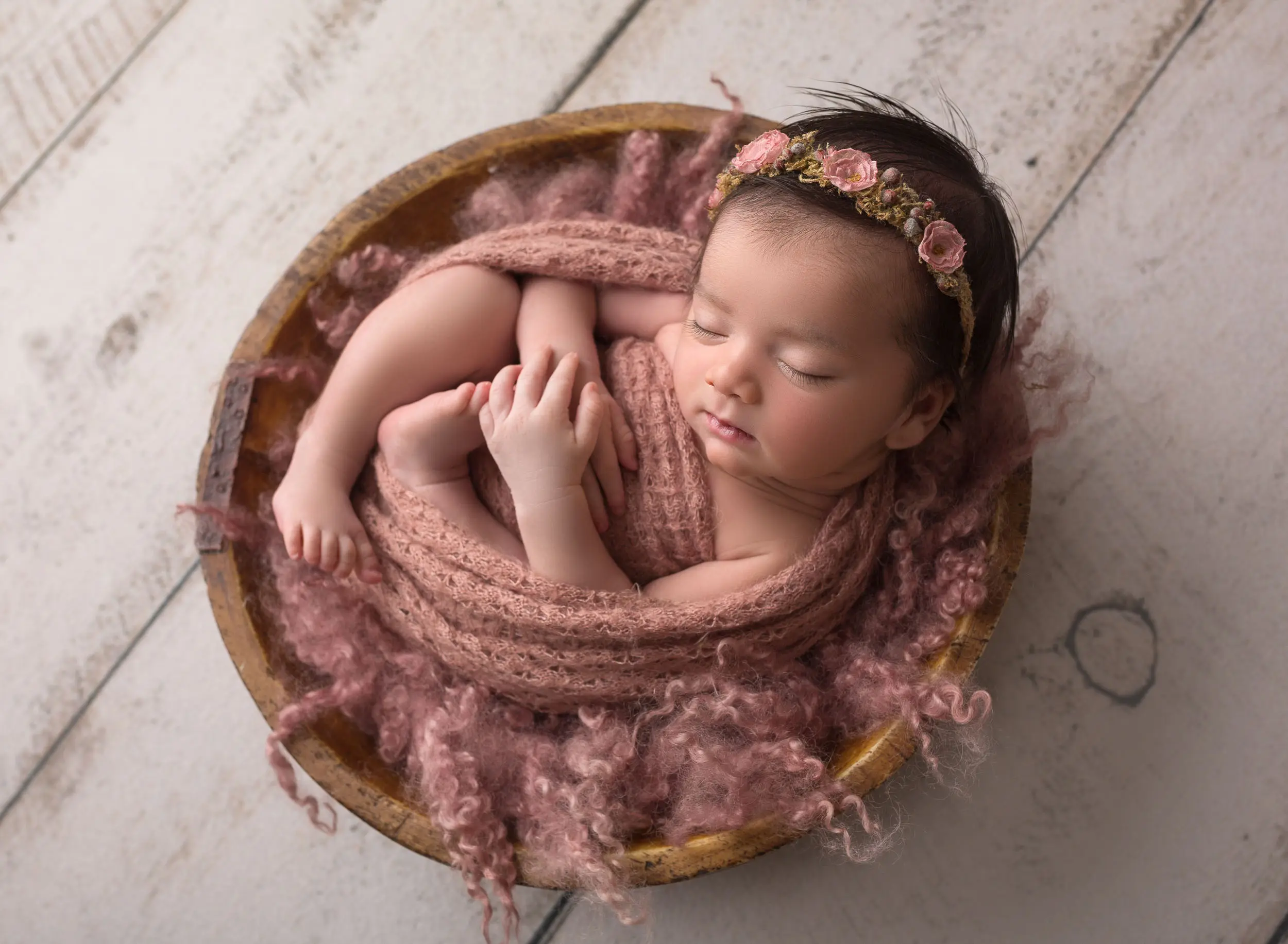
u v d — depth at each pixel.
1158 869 1.13
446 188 1.11
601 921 1.15
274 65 1.36
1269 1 1.29
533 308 1.07
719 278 0.91
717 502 1.03
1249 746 1.15
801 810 0.93
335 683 1.02
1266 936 1.12
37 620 1.25
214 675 1.24
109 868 1.19
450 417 1.01
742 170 0.93
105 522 1.27
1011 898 1.13
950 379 0.97
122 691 1.23
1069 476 1.20
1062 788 1.15
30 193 1.34
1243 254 1.25
